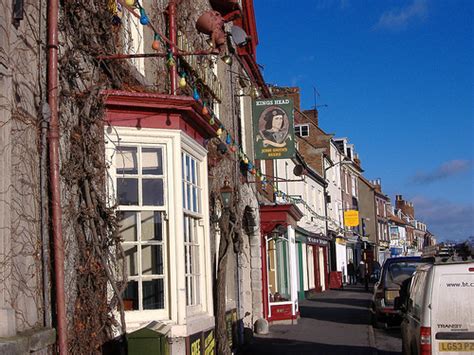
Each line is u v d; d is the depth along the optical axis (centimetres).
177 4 1099
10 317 558
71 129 716
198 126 914
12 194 591
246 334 1445
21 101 617
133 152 810
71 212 699
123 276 758
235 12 1445
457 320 842
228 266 1355
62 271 648
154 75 991
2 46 579
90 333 703
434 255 1355
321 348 1348
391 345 1433
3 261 568
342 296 3012
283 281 1911
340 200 4606
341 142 5134
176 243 817
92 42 774
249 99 1744
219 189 1209
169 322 802
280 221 1719
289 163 2747
